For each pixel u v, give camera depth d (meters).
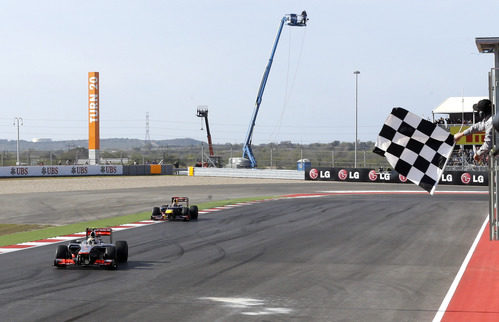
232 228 23.48
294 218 27.11
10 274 13.84
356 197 39.78
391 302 10.85
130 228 23.78
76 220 27.45
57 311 10.12
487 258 16.16
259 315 9.83
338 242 19.50
